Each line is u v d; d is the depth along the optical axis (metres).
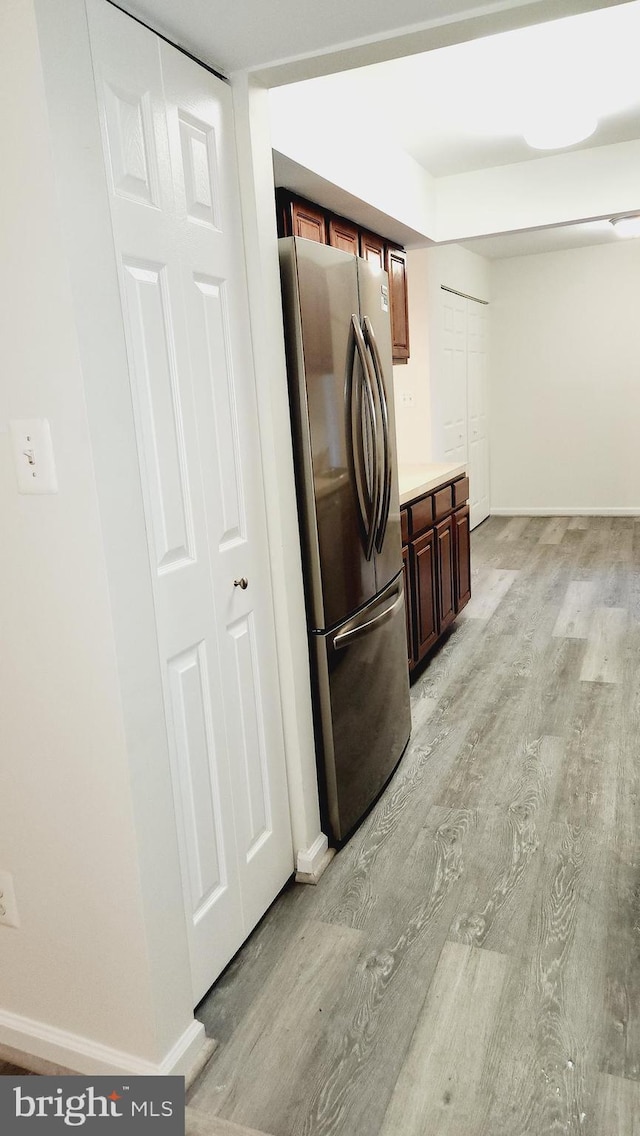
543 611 4.32
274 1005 1.66
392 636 2.59
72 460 1.23
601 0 1.48
